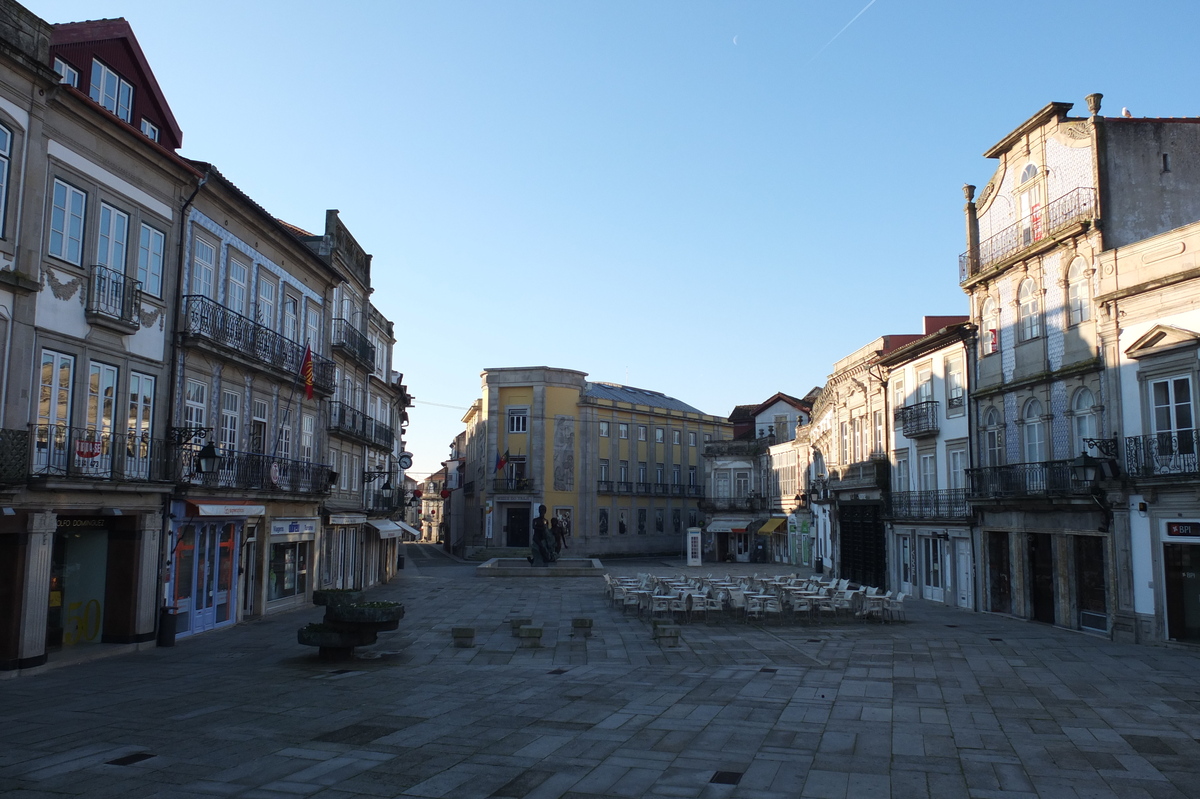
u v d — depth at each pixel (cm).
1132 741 956
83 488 1482
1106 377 2033
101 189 1619
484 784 784
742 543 6078
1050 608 2273
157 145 1747
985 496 2533
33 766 827
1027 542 2380
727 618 2238
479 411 6462
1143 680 1360
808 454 5125
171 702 1142
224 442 2083
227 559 2123
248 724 1010
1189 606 1773
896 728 1009
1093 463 1938
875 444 3534
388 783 785
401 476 5006
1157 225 2112
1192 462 1764
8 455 1332
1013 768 845
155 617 1731
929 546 3006
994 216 2639
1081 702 1177
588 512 6047
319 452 2745
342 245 3062
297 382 2467
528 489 5856
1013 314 2488
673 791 766
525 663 1509
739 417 7612
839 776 814
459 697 1183
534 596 2955
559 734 970
